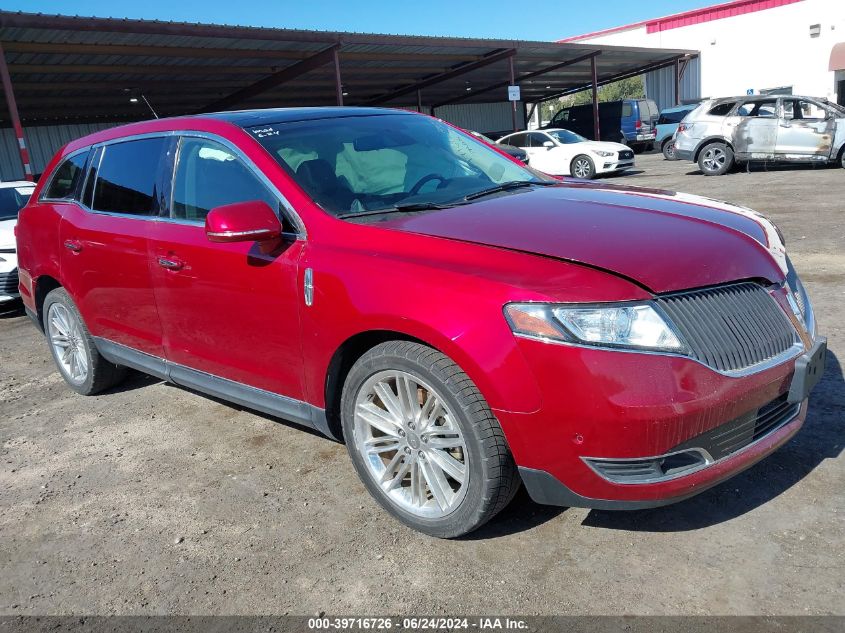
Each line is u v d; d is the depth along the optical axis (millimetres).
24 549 2936
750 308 2463
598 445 2219
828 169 14461
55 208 4434
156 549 2840
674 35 33062
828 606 2176
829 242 7273
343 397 2863
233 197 3260
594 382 2182
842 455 3025
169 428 4055
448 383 2438
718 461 2350
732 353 2330
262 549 2771
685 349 2234
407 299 2484
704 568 2408
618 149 18156
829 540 2482
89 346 4457
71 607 2531
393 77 25938
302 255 2877
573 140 19266
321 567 2623
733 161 15273
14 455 3885
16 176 23375
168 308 3576
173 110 25562
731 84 31688
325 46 18938
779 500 2748
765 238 2820
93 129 25094
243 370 3301
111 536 2969
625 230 2621
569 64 28984
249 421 4062
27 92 18828
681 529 2641
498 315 2297
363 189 3170
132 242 3693
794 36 29375
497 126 39062
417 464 2713
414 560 2611
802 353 2529
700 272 2400
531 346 2240
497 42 23203
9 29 13289
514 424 2311
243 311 3152
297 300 2879
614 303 2221
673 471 2295
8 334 6777
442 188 3373
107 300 4027
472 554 2613
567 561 2521
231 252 3146
